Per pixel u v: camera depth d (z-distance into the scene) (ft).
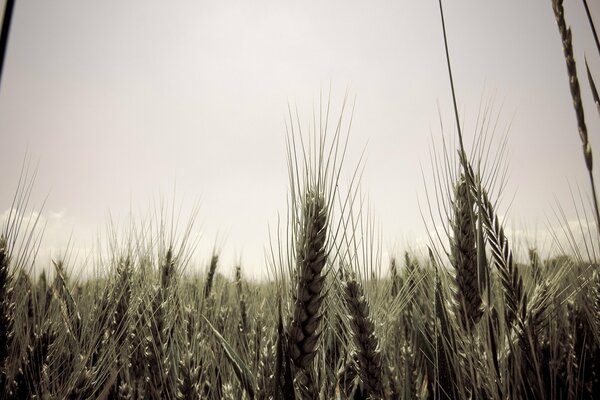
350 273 8.64
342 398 7.88
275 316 8.32
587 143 4.76
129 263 13.24
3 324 9.70
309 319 7.27
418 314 11.24
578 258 9.82
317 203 7.77
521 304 8.79
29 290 11.48
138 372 10.62
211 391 9.32
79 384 9.86
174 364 9.83
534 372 8.19
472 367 8.09
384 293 10.61
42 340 10.78
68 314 12.62
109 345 10.89
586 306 10.14
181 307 11.94
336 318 9.71
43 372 9.56
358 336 8.09
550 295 9.62
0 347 9.64
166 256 12.82
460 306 8.92
